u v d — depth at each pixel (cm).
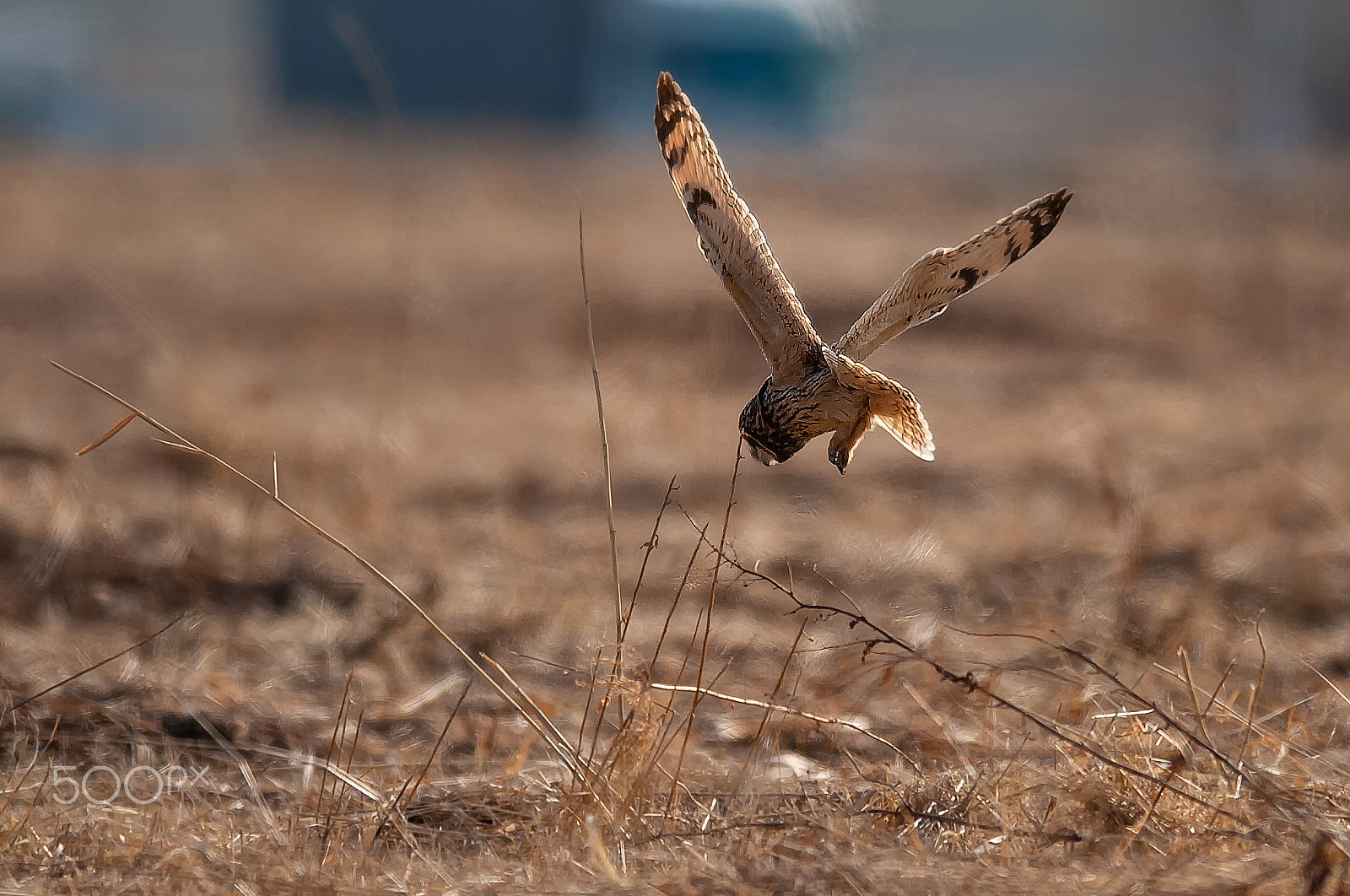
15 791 736
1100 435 1684
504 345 2334
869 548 1305
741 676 995
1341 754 779
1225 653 1012
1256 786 664
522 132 5678
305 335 2356
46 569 1163
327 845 682
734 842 665
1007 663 951
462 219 3422
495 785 775
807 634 1096
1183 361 2297
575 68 5941
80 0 8225
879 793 727
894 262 2884
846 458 664
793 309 662
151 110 6225
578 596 1170
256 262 2862
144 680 953
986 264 676
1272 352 2362
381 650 1051
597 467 1606
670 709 743
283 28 5997
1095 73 9612
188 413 1596
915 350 2375
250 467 1468
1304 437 1755
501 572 1238
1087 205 4034
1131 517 1287
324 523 1321
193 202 3675
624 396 2033
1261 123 6831
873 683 942
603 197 3869
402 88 5916
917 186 4369
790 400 662
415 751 867
